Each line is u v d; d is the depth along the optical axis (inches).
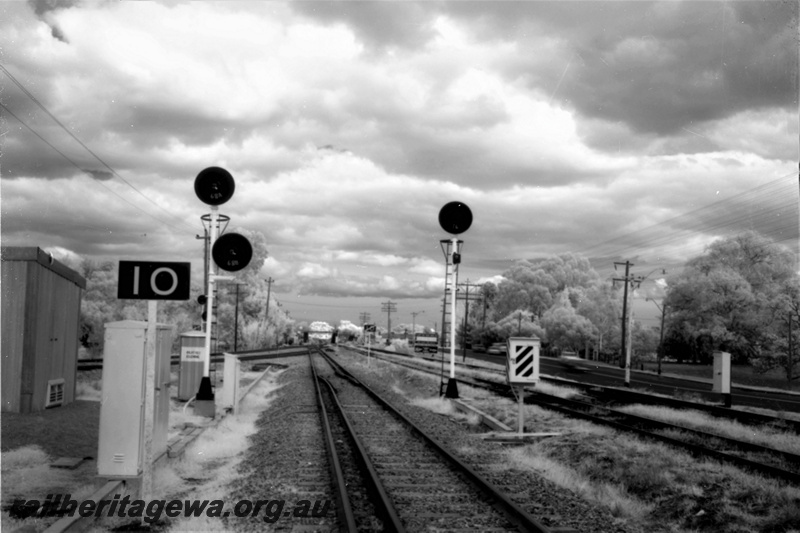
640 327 3243.1
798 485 405.1
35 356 548.4
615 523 318.7
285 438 537.3
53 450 422.3
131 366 322.3
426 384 1219.9
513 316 3848.4
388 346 4960.6
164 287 315.3
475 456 482.0
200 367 836.0
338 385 1187.3
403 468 425.4
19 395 541.3
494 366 2258.9
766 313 2352.4
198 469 426.9
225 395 719.7
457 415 761.6
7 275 546.6
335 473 381.4
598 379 1988.2
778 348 2249.0
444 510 324.8
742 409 975.0
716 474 429.4
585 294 3683.6
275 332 3511.3
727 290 2464.3
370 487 368.2
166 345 420.8
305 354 2790.4
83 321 2178.9
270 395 1021.2
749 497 371.9
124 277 313.0
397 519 289.4
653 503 370.6
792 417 855.1
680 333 2790.4
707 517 334.6
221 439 536.4
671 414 821.2
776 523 322.0
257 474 401.7
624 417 767.1
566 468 448.5
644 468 430.9
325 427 572.7
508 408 824.9
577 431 618.2
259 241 3491.6
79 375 948.6
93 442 455.8
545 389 1179.3
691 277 2546.8
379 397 884.6
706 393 1414.9
